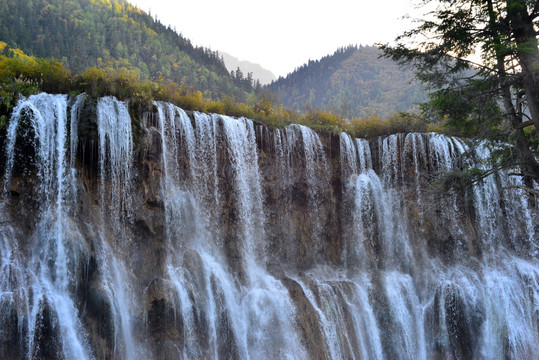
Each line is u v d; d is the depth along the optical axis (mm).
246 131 22609
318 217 24141
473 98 19109
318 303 20938
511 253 27141
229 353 18641
